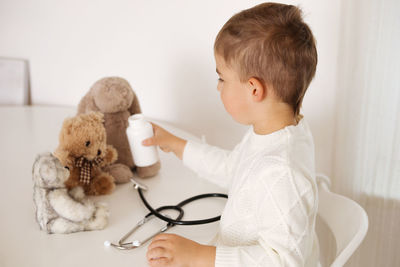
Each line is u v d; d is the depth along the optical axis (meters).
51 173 0.71
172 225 0.77
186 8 1.22
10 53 1.61
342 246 0.75
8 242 0.71
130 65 1.41
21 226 0.77
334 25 1.05
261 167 0.64
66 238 0.73
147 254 0.63
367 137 1.04
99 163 0.88
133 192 0.92
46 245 0.71
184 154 0.93
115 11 1.35
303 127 0.72
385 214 1.08
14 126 1.34
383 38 0.95
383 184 1.05
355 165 1.08
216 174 0.90
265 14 0.63
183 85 1.34
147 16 1.30
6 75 1.62
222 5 1.17
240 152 0.83
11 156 1.09
